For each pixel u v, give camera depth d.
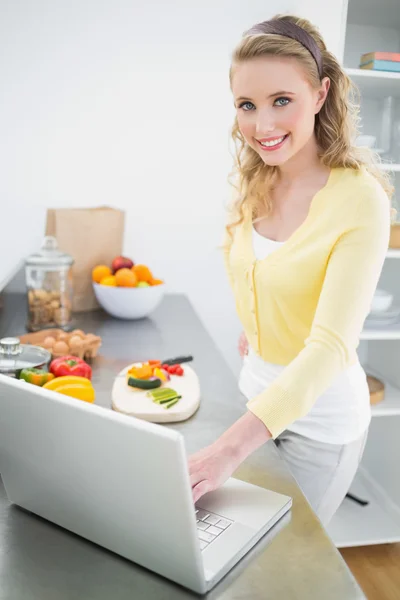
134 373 1.57
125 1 2.43
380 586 2.21
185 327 2.15
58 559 0.88
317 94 1.21
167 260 2.66
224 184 2.64
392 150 2.39
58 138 2.50
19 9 2.37
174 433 0.72
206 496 1.02
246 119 1.20
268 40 1.11
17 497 0.99
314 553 0.89
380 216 1.18
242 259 1.39
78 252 2.27
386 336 2.32
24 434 0.90
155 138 2.56
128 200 2.59
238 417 1.39
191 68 2.52
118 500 0.82
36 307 2.03
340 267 1.16
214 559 0.85
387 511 2.56
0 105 2.44
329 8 2.46
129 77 2.49
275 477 1.11
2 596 0.80
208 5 2.47
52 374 1.46
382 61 2.21
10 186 2.51
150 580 0.83
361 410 1.38
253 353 1.46
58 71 2.44
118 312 2.19
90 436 0.80
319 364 1.09
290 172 1.33
